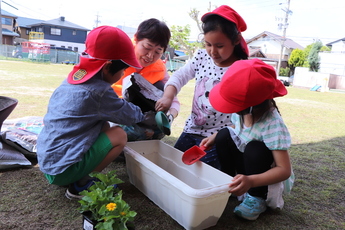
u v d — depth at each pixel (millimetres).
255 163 1416
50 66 15719
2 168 1780
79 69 1466
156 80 2074
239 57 1800
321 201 1693
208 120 1858
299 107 6445
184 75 1966
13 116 3078
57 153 1393
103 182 1277
